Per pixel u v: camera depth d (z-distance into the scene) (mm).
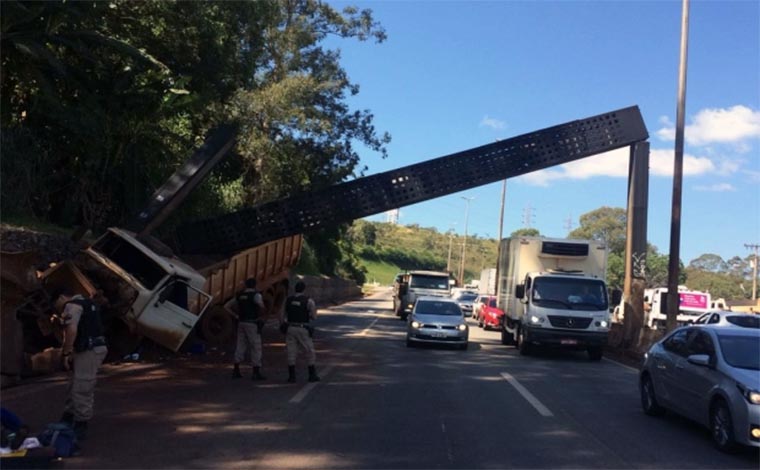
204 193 21750
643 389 10727
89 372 7602
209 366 14352
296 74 28000
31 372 11062
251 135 25672
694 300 36938
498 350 21188
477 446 8047
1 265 9789
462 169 19938
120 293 12977
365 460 7266
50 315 11742
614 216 80250
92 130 15523
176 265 14336
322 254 54406
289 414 9633
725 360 8500
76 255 13742
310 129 27766
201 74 18484
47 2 13203
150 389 11273
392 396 11477
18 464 6520
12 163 15430
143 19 17031
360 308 47500
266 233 19750
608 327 19125
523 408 10766
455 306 21578
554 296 19375
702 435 9078
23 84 15641
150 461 6957
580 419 10000
